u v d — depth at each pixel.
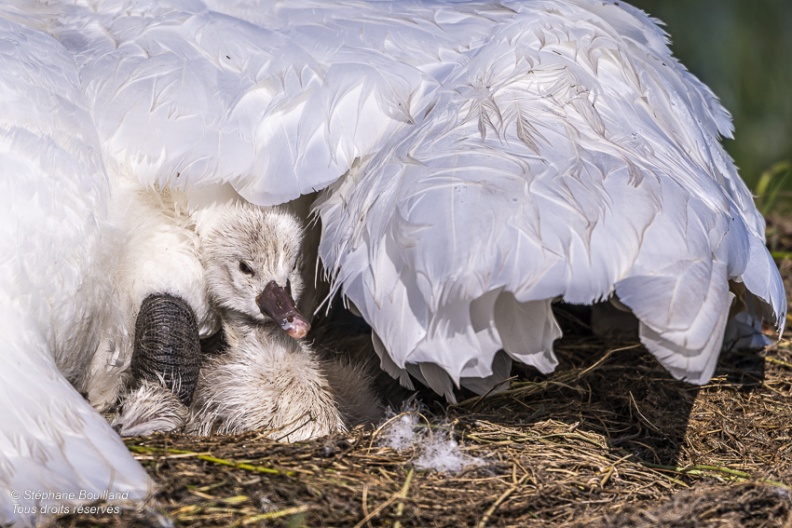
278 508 5.54
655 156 6.21
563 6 7.31
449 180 5.80
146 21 6.95
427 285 5.59
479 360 5.66
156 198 7.06
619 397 7.53
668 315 5.28
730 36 15.19
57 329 6.11
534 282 5.40
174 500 5.50
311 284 8.06
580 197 5.62
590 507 5.93
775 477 6.20
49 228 5.95
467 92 6.46
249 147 6.27
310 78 6.47
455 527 5.60
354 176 6.43
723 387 7.84
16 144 6.00
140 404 6.79
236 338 7.87
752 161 14.62
